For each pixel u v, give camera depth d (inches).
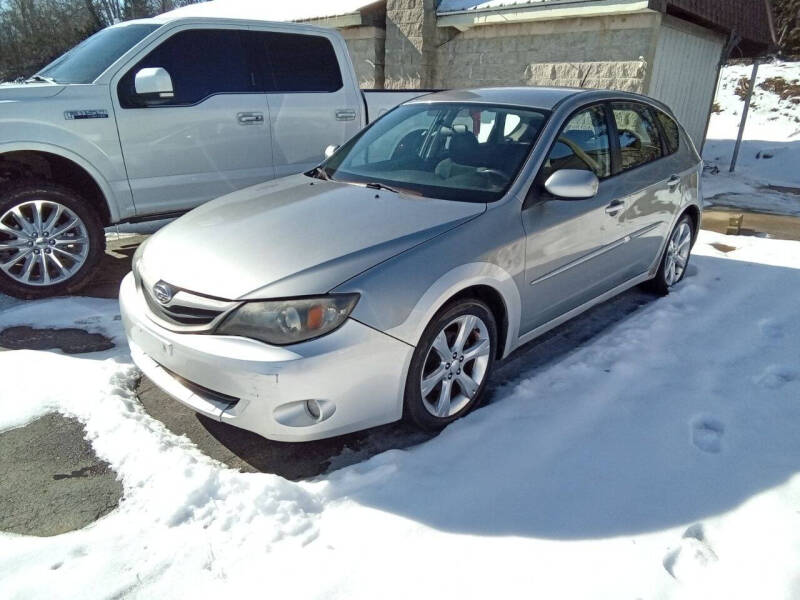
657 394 128.4
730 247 250.2
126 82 188.4
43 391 128.5
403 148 152.6
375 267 104.0
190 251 114.3
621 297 190.5
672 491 98.3
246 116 211.5
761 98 697.0
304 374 95.9
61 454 109.4
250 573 82.7
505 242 120.4
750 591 78.6
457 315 114.0
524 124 141.1
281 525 91.6
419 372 109.3
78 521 93.5
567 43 387.5
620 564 83.1
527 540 87.8
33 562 84.4
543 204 130.2
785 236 276.4
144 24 204.5
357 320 99.3
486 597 77.9
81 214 181.8
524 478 101.4
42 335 157.8
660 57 368.8
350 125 240.8
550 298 137.5
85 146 181.6
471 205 122.7
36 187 173.9
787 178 456.1
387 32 465.1
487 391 133.0
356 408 102.7
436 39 448.8
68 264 187.9
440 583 80.3
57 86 178.2
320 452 113.0
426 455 108.0
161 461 106.1
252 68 214.1
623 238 158.4
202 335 101.7
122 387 132.3
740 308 178.5
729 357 145.9
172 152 198.4
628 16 358.3
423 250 109.0
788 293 191.3
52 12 1299.2
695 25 397.1
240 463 109.7
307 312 97.3
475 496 97.3
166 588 80.2
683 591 78.6
